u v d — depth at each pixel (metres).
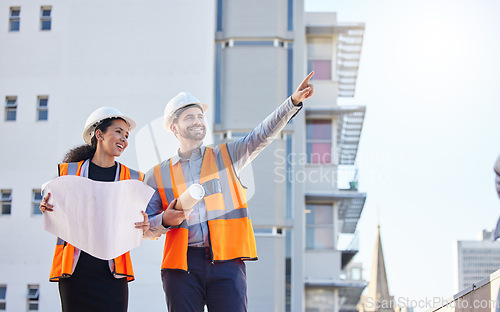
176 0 20.03
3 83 20.27
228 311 4.09
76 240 4.16
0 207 19.80
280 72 19.92
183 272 4.13
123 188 4.14
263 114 19.66
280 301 18.72
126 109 19.69
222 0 20.52
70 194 4.14
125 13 20.14
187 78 19.66
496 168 4.18
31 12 20.48
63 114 19.95
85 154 4.43
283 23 20.31
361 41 20.92
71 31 20.25
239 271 4.16
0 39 20.47
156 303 17.81
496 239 4.38
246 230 4.15
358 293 20.03
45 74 20.20
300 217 19.20
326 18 21.06
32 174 19.83
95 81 19.97
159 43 19.91
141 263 17.97
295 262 19.12
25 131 20.05
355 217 20.83
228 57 20.02
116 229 4.15
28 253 19.42
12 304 19.11
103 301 4.31
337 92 20.91
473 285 5.38
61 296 4.36
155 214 4.23
